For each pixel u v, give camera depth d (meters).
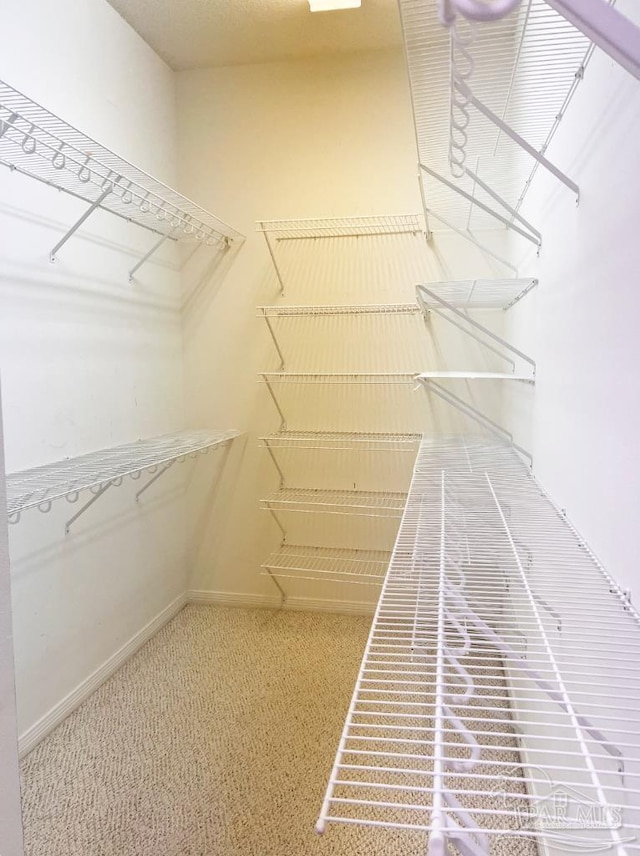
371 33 2.27
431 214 2.27
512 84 1.20
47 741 1.75
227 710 1.90
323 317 2.59
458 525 1.23
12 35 1.62
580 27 0.60
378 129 2.44
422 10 0.92
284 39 2.32
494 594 0.96
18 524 1.68
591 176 1.10
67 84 1.86
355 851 1.33
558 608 1.00
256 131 2.55
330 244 2.55
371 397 2.58
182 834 1.39
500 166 1.82
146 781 1.57
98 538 2.07
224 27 2.24
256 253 2.62
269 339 2.65
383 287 2.52
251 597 2.78
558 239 1.40
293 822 1.42
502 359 2.43
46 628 1.80
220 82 2.55
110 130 2.10
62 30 1.83
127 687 2.05
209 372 2.72
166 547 2.60
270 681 2.08
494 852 1.29
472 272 2.43
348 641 2.39
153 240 2.44
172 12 2.14
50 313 1.81
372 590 2.65
